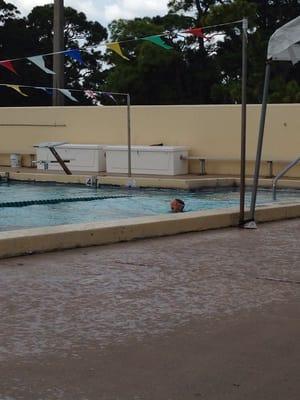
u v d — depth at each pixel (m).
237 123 16.84
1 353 3.78
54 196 13.97
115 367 3.58
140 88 32.34
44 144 17.95
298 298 5.00
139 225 7.34
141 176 16.61
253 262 6.21
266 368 3.58
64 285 5.27
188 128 17.69
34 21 38.12
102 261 6.18
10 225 10.29
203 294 5.07
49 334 4.11
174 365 3.62
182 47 32.66
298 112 15.94
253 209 8.27
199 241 7.29
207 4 33.19
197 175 17.02
